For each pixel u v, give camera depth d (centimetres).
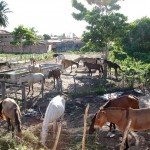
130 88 2130
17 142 1018
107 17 2616
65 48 7662
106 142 1098
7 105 1190
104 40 2720
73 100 1805
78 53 5997
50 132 1201
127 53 4081
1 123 1389
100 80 2358
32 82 1900
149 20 4309
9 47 6712
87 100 1811
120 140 1110
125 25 2722
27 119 1438
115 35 2664
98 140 1109
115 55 3853
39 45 6606
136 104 1197
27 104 1728
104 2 2717
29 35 6494
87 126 1281
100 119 984
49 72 2188
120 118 964
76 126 1308
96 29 2673
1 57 4847
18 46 6650
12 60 4272
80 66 3522
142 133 1180
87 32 2719
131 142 1093
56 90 2103
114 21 2641
